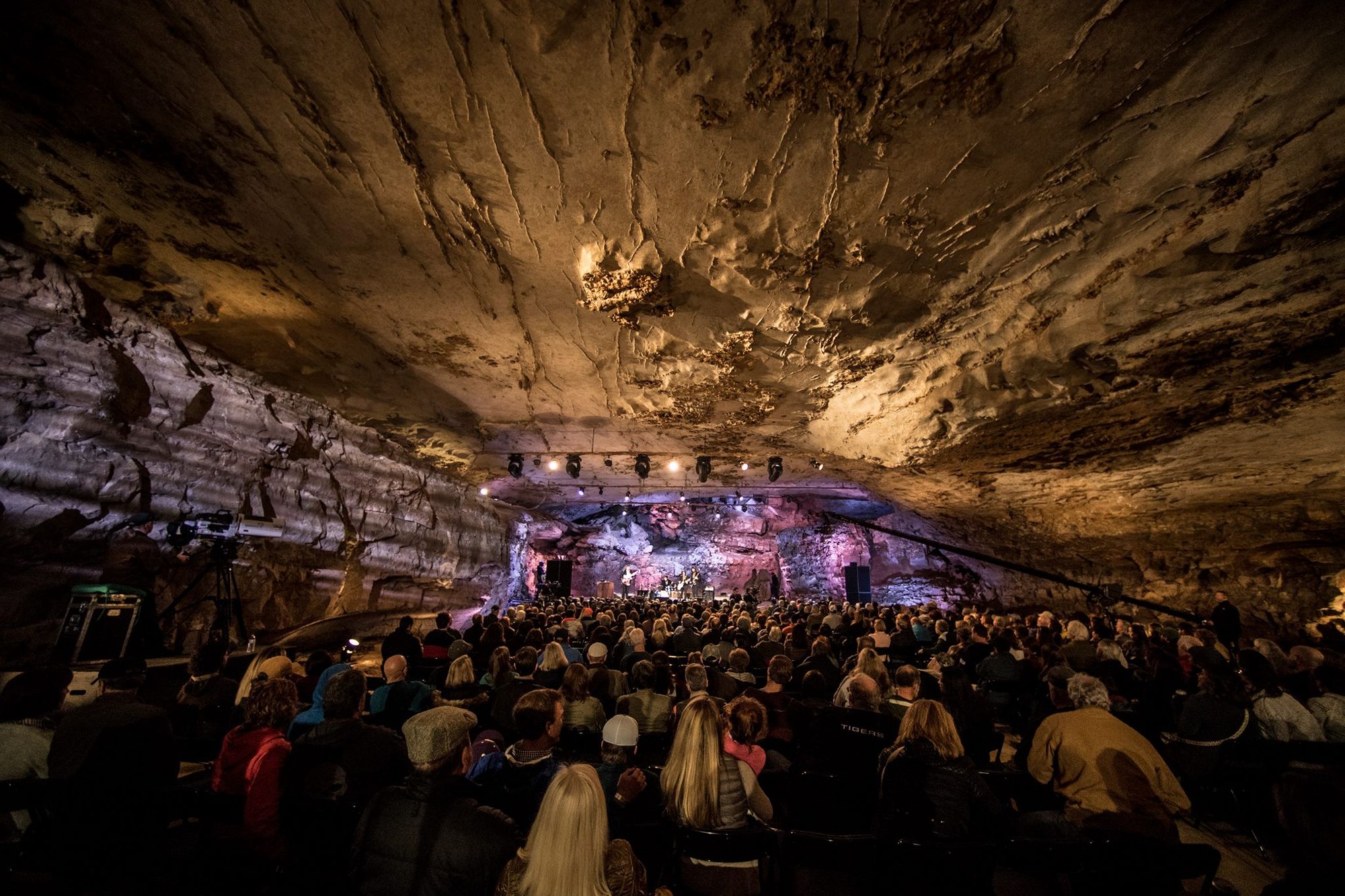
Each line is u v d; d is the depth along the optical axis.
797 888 2.39
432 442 10.27
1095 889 2.05
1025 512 10.69
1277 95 2.70
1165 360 4.79
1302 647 4.25
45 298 4.72
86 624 4.59
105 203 4.25
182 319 5.78
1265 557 8.70
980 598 15.95
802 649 6.80
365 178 3.82
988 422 6.29
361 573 9.38
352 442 8.92
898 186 3.53
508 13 2.60
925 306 4.92
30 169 3.91
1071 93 2.83
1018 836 2.71
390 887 1.71
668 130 3.23
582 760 3.48
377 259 4.82
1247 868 3.46
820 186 3.56
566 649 5.97
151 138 3.59
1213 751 3.73
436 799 1.79
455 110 3.19
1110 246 3.89
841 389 7.01
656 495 19.02
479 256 4.70
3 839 2.59
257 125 3.42
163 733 2.55
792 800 3.02
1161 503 8.70
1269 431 6.02
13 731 2.56
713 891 2.08
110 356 5.31
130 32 2.86
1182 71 2.68
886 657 7.08
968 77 2.77
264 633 7.33
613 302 5.08
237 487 6.86
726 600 19.89
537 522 19.19
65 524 5.00
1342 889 1.27
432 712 1.95
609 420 9.20
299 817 2.27
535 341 6.37
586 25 2.64
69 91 3.25
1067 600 12.71
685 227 4.05
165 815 2.32
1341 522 7.71
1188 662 5.70
